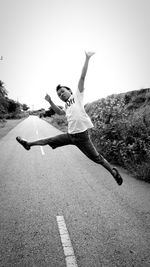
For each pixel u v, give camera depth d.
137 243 2.84
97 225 3.30
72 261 2.53
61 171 6.42
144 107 9.54
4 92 29.75
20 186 5.12
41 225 3.32
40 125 29.78
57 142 3.41
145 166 5.76
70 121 3.26
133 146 6.61
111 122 8.10
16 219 3.51
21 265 2.47
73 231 3.14
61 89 3.42
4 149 10.38
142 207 3.90
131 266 2.44
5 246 2.82
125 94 11.68
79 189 4.88
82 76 3.09
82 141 3.25
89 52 2.95
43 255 2.64
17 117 62.09
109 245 2.81
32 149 10.30
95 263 2.49
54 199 4.32
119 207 3.91
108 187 4.99
